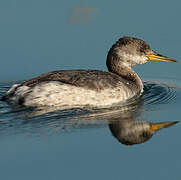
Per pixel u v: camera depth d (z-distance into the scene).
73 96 13.73
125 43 16.09
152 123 13.14
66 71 14.66
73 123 12.95
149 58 16.33
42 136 11.98
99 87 14.03
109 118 13.41
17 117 13.02
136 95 15.59
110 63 16.25
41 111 13.48
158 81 17.83
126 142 11.83
